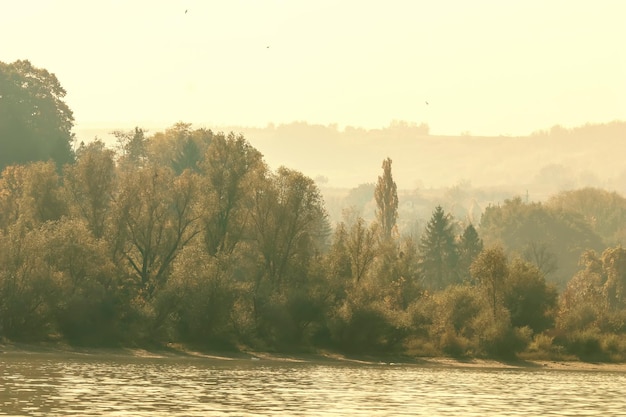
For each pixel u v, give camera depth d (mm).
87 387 186750
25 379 197250
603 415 173750
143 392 182625
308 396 188500
